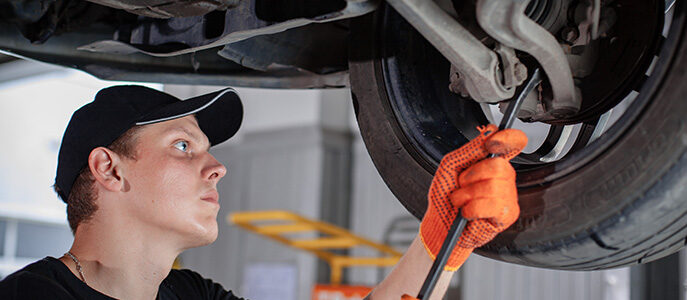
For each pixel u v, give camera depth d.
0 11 1.23
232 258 7.52
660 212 0.82
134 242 1.08
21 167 6.94
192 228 1.08
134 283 1.09
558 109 0.99
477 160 0.86
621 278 5.30
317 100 7.09
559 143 1.18
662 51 0.83
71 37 1.29
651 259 0.93
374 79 1.12
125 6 0.98
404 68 1.11
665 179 0.80
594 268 0.95
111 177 1.08
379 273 6.81
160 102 1.13
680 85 0.80
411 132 1.08
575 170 0.88
